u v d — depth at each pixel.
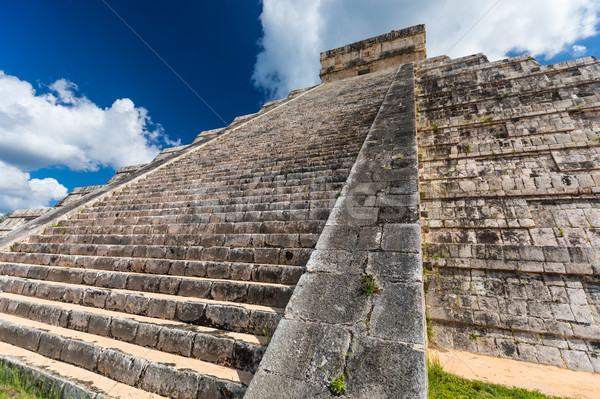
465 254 4.78
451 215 5.51
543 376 3.38
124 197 7.84
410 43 19.44
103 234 5.76
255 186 6.31
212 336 2.66
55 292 4.16
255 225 4.62
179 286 3.63
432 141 7.09
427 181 6.27
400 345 1.92
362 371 1.83
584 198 4.84
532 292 4.21
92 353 2.82
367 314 2.20
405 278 2.43
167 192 7.27
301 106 13.95
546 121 6.19
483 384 3.02
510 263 4.45
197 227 5.06
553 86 6.73
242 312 2.89
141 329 2.99
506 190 5.43
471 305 4.35
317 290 2.53
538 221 4.92
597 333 3.68
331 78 21.67
